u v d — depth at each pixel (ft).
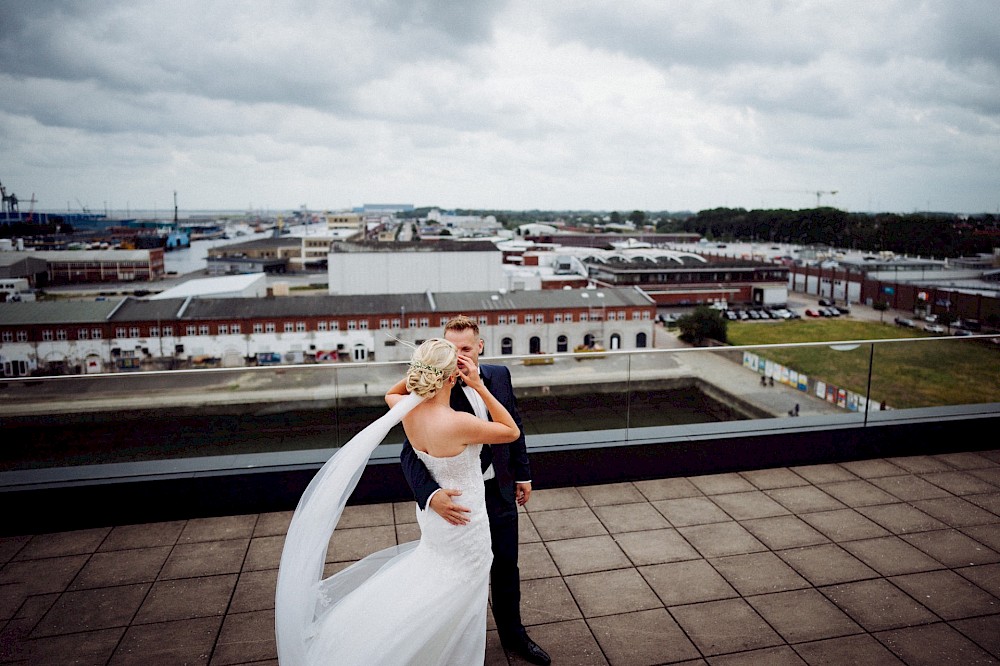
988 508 16.84
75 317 228.63
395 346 244.83
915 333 318.65
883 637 11.51
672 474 19.01
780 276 395.55
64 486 15.79
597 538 15.35
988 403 22.35
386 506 17.12
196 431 17.17
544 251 535.19
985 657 10.94
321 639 9.17
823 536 15.38
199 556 14.57
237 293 281.54
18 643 11.39
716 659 10.94
